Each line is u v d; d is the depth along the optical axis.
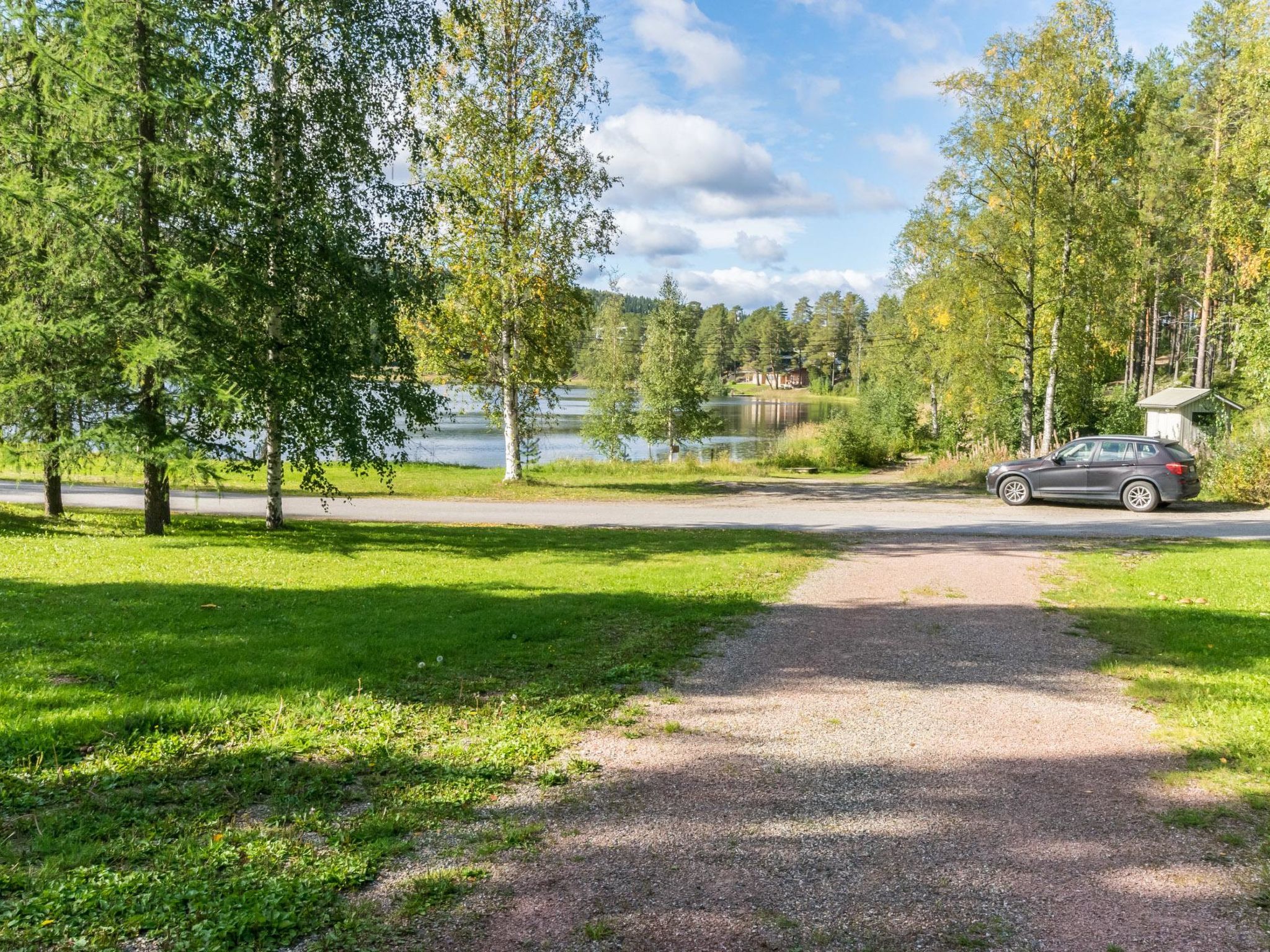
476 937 2.99
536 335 25.38
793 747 5.14
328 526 18.14
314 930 3.02
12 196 12.12
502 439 59.59
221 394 13.42
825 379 141.88
